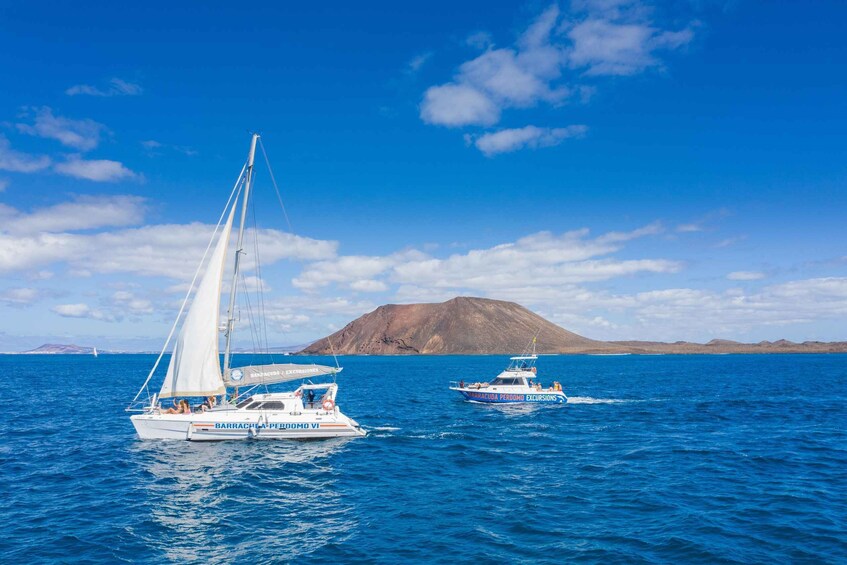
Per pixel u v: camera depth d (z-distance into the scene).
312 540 18.95
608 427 44.09
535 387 62.75
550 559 17.06
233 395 38.47
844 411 54.28
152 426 36.00
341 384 99.00
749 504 22.62
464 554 17.55
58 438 38.53
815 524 20.11
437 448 35.12
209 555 17.70
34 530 20.05
